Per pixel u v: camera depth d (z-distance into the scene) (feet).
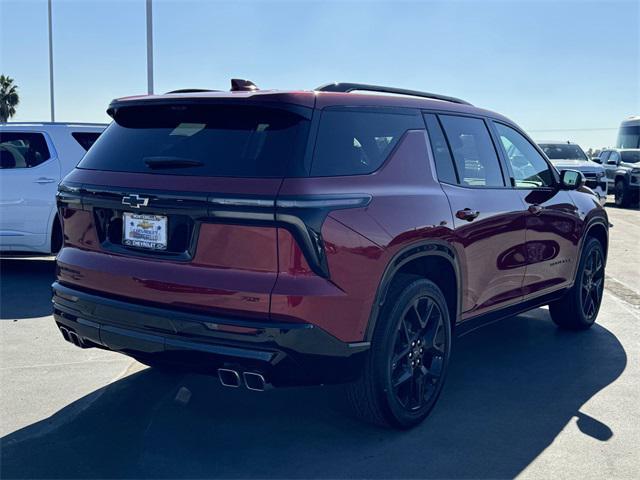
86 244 12.66
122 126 13.03
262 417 13.51
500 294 15.88
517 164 17.12
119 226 12.17
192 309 11.07
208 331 10.89
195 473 11.27
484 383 15.69
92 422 13.16
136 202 11.57
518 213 16.10
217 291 10.82
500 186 16.05
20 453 11.83
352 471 11.41
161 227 11.52
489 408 14.19
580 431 13.08
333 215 10.98
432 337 13.39
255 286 10.66
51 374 15.83
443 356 13.82
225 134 11.61
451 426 13.25
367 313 11.61
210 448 12.17
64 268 12.92
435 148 14.07
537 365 17.04
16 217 26.43
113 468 11.38
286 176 10.77
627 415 13.89
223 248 10.91
